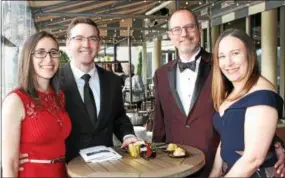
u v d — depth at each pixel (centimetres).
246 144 191
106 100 272
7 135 205
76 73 269
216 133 271
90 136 262
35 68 222
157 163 213
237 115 199
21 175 212
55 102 233
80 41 262
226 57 205
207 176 267
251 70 203
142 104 646
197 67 279
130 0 823
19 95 212
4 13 343
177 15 282
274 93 193
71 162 221
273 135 189
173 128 285
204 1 862
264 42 849
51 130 219
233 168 192
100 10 869
